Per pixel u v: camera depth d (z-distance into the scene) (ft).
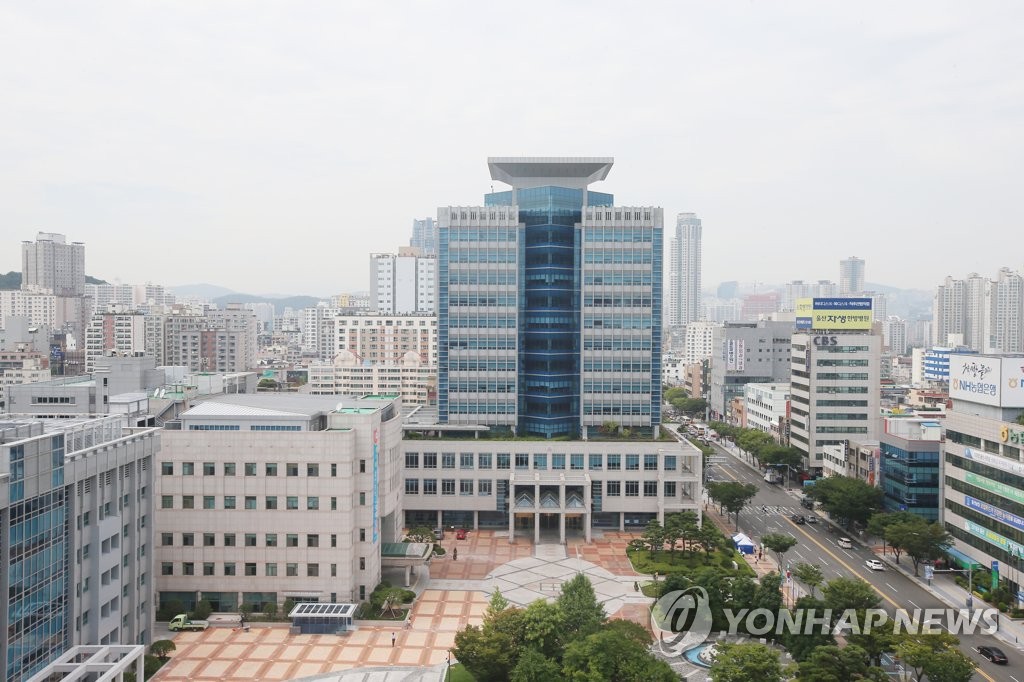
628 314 604.08
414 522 560.61
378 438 411.95
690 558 468.34
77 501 285.64
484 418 603.67
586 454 549.95
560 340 605.73
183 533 392.06
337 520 388.78
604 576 445.37
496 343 602.44
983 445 439.22
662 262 605.73
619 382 603.26
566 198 608.60
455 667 326.85
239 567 391.86
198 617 378.94
